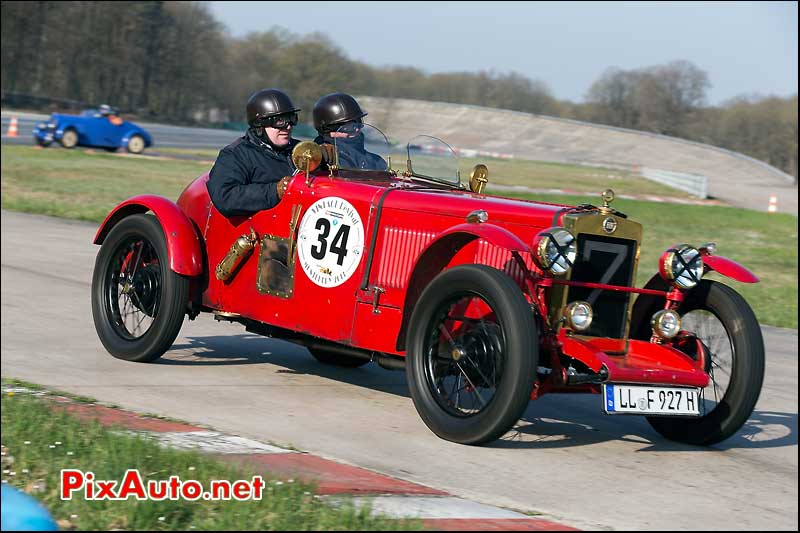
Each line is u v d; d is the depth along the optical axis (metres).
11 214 34.25
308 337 11.92
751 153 172.12
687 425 10.76
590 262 10.26
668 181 92.50
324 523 6.80
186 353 14.07
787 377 15.55
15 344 13.95
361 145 12.48
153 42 172.62
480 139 184.50
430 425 10.00
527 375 9.24
